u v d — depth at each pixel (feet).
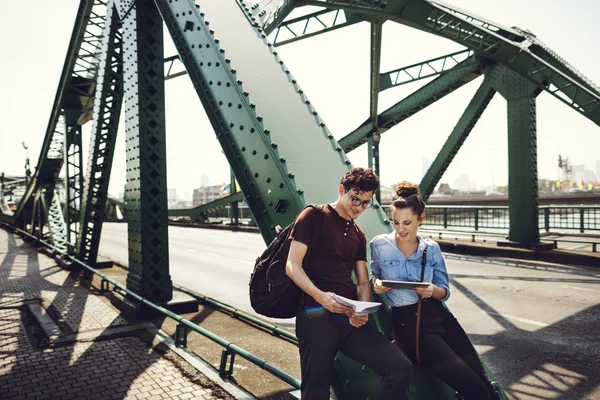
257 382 13.12
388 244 8.36
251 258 47.83
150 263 21.26
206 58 13.65
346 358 8.78
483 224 51.31
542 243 40.81
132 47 21.52
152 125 21.56
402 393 6.86
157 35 21.70
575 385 13.55
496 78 41.55
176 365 14.67
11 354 15.94
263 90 11.80
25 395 12.50
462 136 45.37
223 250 56.39
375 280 8.03
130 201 22.39
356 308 6.70
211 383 13.08
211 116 13.29
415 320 7.85
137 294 21.12
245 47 13.17
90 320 20.56
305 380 7.30
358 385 8.43
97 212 34.78
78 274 35.19
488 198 173.99
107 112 28.91
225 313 21.97
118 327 19.20
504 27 36.78
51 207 57.77
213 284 33.19
